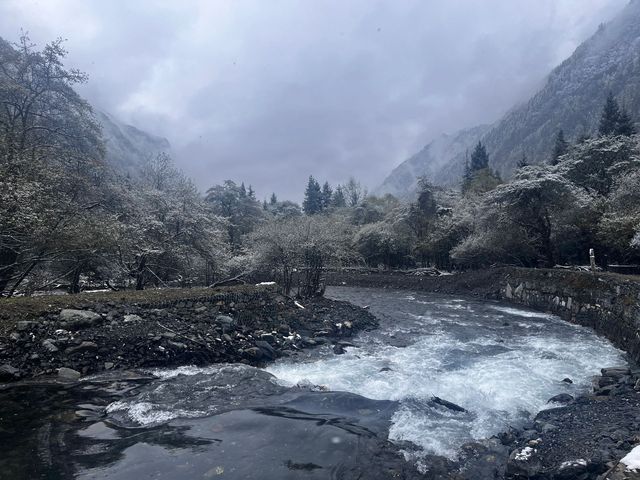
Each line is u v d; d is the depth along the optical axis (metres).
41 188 12.51
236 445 5.29
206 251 21.69
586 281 16.44
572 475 4.57
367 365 9.68
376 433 5.82
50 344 8.17
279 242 19.23
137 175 29.31
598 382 8.10
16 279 14.28
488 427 6.21
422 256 42.31
